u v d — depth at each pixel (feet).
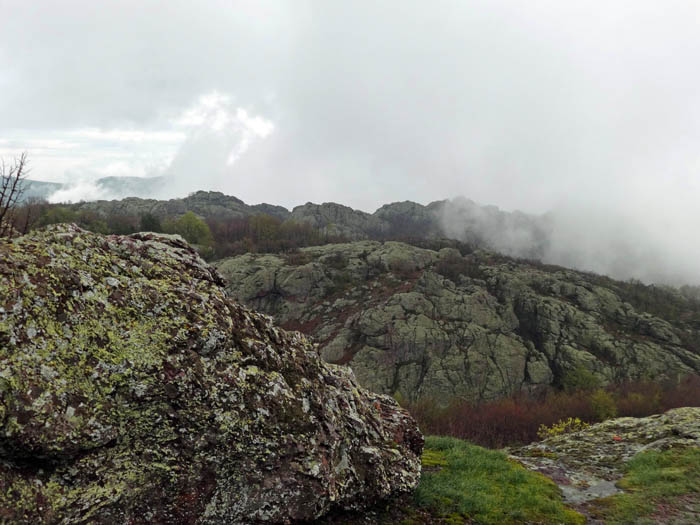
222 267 636.48
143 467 24.84
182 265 34.83
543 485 48.67
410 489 39.70
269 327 37.11
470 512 39.65
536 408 387.96
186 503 26.00
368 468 36.83
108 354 24.91
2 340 21.22
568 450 67.92
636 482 50.52
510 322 581.53
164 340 27.45
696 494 45.88
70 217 524.52
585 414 375.04
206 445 26.91
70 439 21.89
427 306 569.64
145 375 25.66
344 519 34.32
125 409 24.63
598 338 570.46
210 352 29.40
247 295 608.60
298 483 29.99
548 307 611.47
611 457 62.03
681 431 66.08
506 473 50.31
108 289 27.35
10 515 19.71
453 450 57.88
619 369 522.06
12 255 24.23
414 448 46.68
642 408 394.11
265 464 28.99
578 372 486.79
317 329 554.46
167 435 25.86
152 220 622.54
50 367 22.41
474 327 538.06
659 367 525.75
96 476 23.27
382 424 44.50
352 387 45.50
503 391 458.50
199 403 27.12
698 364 538.47
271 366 33.30
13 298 22.52
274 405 30.76
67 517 21.66
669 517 41.06
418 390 449.89
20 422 20.43
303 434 31.60
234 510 27.53
